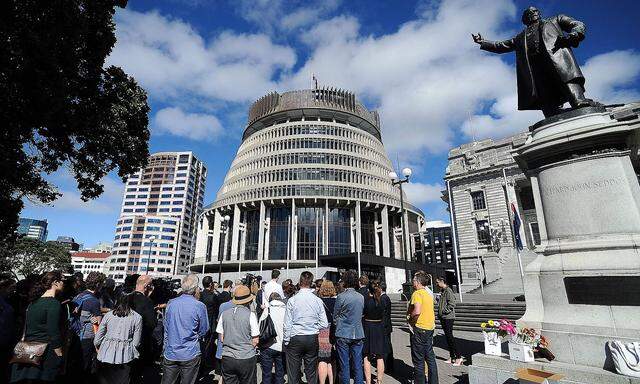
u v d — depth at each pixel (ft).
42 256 219.61
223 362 16.92
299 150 234.99
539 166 23.72
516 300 68.23
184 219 556.92
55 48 30.83
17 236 45.52
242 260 203.51
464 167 156.46
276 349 20.81
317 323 20.02
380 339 22.66
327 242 210.79
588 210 20.79
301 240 213.25
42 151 45.47
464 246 145.48
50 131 40.55
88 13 37.09
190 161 585.63
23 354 15.21
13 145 34.06
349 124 268.82
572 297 19.84
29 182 41.24
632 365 16.01
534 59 25.41
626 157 20.74
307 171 226.17
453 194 154.40
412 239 253.24
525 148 23.90
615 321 18.11
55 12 30.14
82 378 22.29
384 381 24.71
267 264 207.72
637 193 19.90
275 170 228.22
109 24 40.78
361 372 19.86
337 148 241.35
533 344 19.35
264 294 26.73
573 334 18.92
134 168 51.88
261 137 255.70
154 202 562.25
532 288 21.71
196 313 17.70
